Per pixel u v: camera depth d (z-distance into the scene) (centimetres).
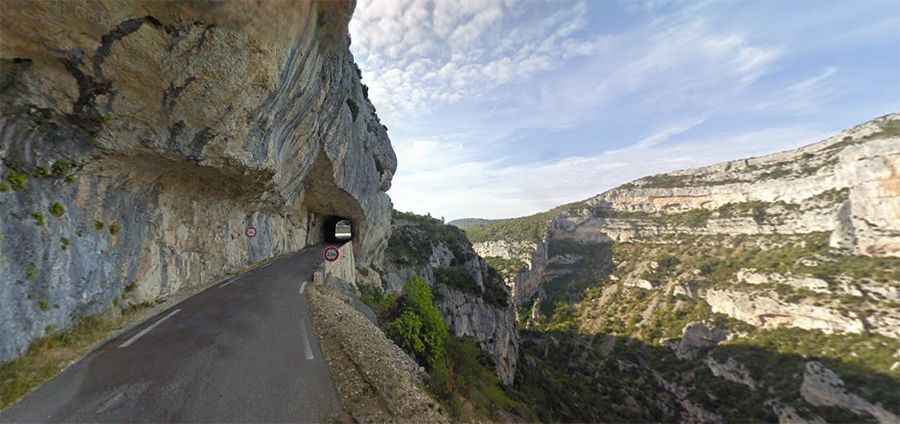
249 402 461
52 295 571
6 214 507
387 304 2480
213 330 710
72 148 616
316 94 1286
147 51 602
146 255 881
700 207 13538
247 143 938
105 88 602
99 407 408
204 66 677
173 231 1020
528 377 5741
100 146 659
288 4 728
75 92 575
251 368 558
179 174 949
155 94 665
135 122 678
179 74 661
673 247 12131
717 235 11538
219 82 720
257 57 736
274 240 2050
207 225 1238
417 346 1596
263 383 516
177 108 711
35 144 556
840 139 10969
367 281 3378
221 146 859
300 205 2470
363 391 562
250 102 824
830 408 5181
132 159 746
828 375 5516
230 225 1445
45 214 577
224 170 974
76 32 527
